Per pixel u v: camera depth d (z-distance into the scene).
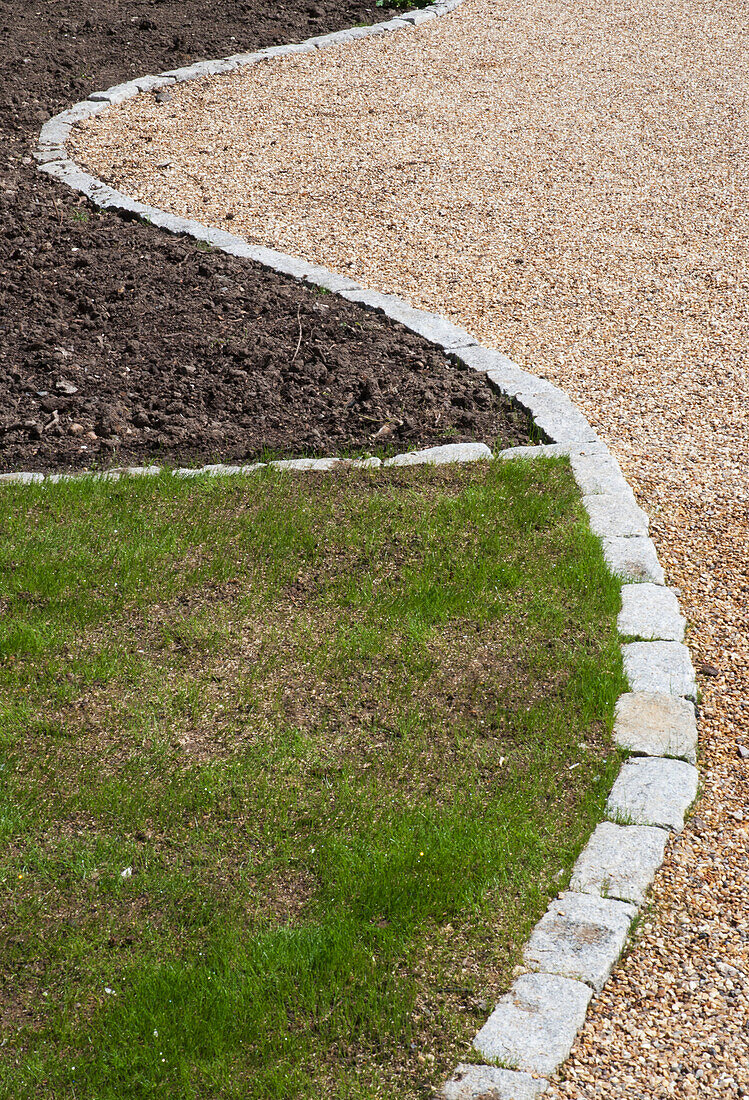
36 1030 2.77
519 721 3.83
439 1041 2.74
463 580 4.53
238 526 4.85
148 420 5.73
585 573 4.54
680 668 4.06
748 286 7.17
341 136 9.70
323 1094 2.62
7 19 12.45
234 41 12.20
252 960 2.94
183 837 3.36
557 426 5.62
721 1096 2.65
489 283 7.26
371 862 3.26
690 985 2.94
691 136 9.71
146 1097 2.62
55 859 3.27
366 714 3.87
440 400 5.89
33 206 8.02
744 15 13.29
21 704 3.86
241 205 8.32
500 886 3.20
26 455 5.42
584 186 8.73
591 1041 2.77
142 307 6.76
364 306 6.82
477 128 9.93
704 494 5.17
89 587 4.46
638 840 3.35
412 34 12.73
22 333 6.43
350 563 4.64
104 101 10.36
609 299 7.06
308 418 5.74
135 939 3.03
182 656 4.12
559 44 12.38
